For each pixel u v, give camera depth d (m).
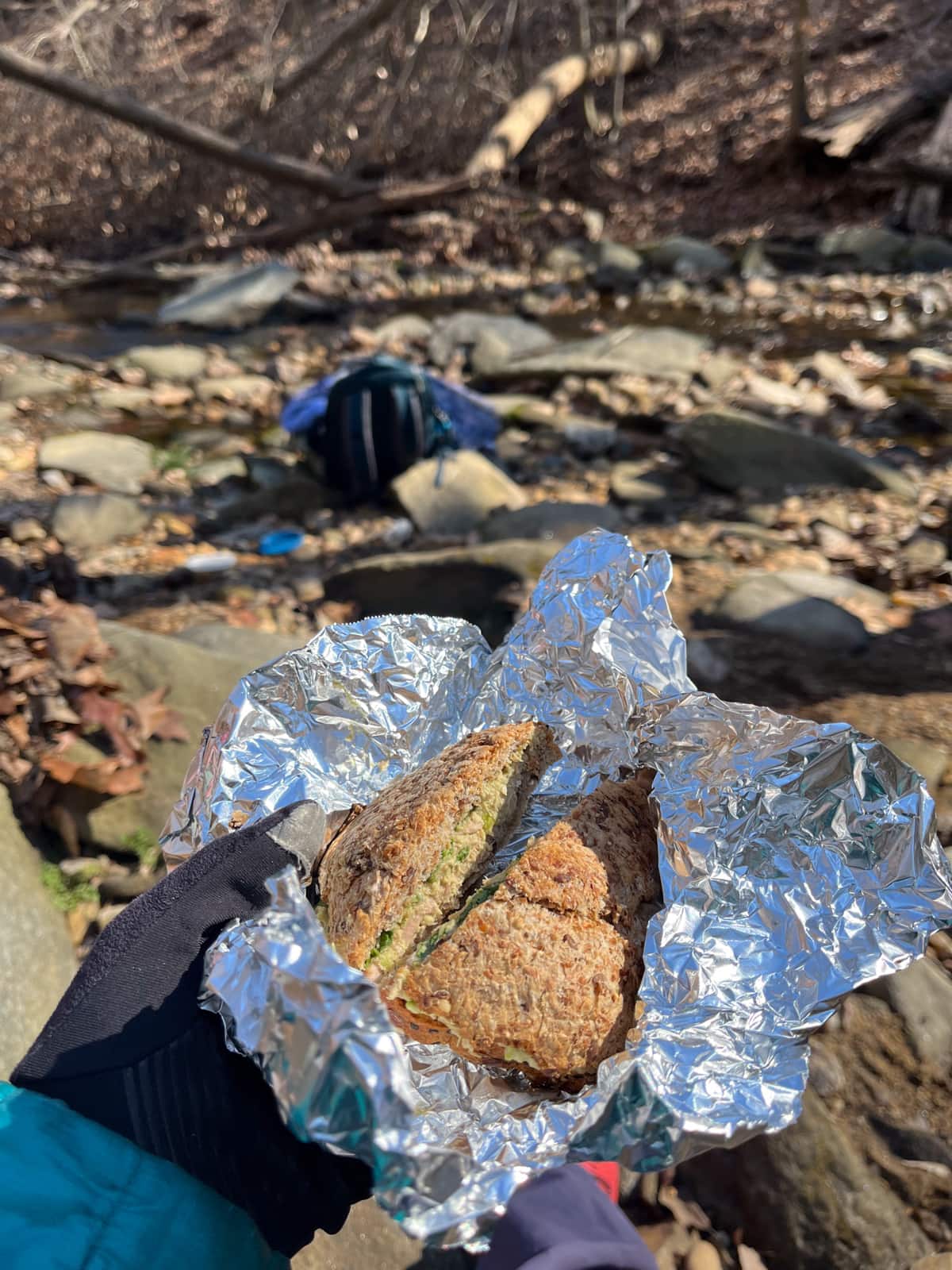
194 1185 0.36
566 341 2.53
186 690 0.96
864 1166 0.61
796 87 3.30
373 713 0.48
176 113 3.64
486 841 0.42
